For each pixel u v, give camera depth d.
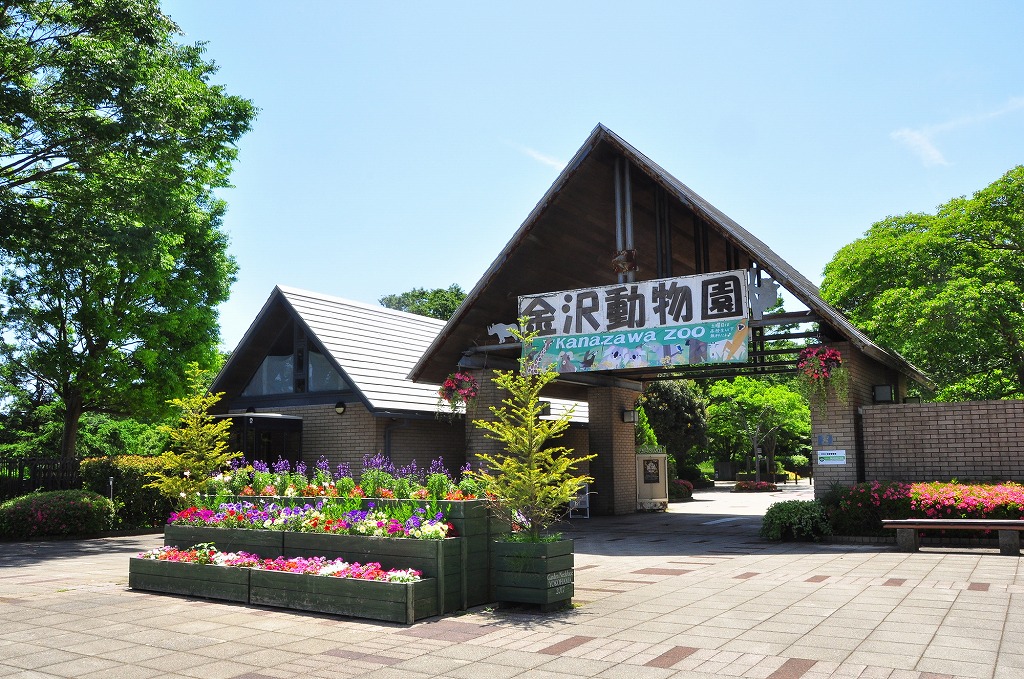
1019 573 9.45
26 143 16.98
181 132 17.20
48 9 16.53
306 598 7.78
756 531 16.17
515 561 7.79
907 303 23.02
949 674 5.21
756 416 40.91
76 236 16.17
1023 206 24.22
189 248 22.52
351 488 9.56
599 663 5.71
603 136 15.40
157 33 16.89
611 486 21.44
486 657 5.95
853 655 5.75
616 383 21.92
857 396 14.73
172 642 6.53
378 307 24.47
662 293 15.23
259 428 19.67
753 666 5.52
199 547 9.33
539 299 16.45
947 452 13.52
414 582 7.32
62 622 7.36
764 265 14.06
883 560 10.92
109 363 21.41
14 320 20.75
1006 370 25.33
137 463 18.08
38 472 18.44
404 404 19.64
